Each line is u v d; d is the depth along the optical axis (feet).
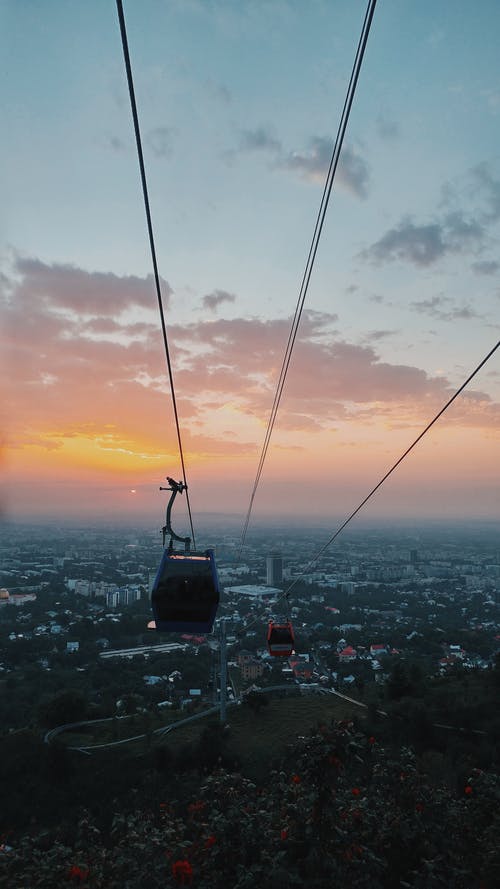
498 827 16.72
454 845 16.89
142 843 15.19
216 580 32.76
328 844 14.55
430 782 19.25
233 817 15.57
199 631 32.91
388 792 18.29
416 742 86.74
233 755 86.84
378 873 15.30
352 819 16.34
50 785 86.94
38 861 14.67
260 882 13.82
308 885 14.01
